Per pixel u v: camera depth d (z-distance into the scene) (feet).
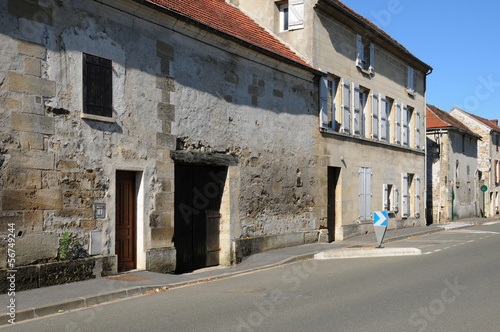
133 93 34.17
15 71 27.37
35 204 28.14
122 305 25.07
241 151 44.32
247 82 45.27
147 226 35.12
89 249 31.12
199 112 39.78
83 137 30.86
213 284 31.76
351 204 61.98
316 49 55.47
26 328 20.75
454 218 108.68
